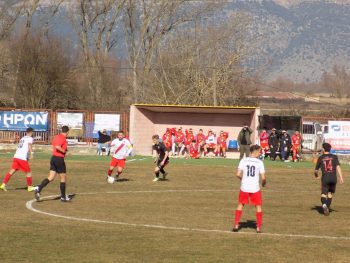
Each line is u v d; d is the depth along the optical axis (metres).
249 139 49.81
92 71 90.19
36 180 35.19
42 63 86.38
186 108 58.97
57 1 90.62
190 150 58.38
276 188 34.50
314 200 29.31
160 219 22.70
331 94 130.75
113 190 31.64
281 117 58.72
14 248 17.22
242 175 20.55
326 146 24.84
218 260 16.22
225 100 84.81
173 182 36.06
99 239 18.72
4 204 25.67
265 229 21.00
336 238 19.62
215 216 23.67
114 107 87.62
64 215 23.12
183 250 17.36
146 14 91.12
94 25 92.00
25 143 30.25
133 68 89.94
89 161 49.56
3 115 62.47
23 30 87.94
